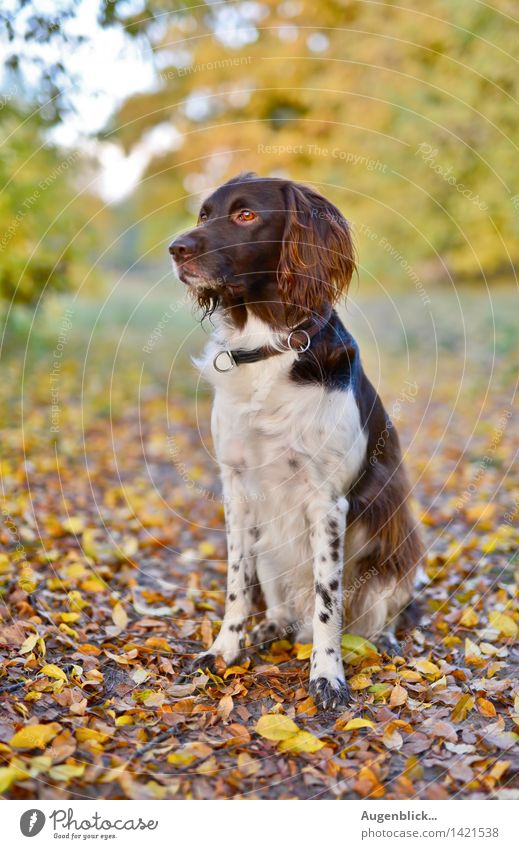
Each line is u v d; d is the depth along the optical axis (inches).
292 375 115.7
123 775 89.3
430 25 401.1
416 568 137.2
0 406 274.2
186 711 104.4
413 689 110.6
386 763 94.3
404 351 406.0
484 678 114.1
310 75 435.5
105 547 166.6
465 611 137.3
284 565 126.9
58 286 349.1
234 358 118.3
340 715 105.3
